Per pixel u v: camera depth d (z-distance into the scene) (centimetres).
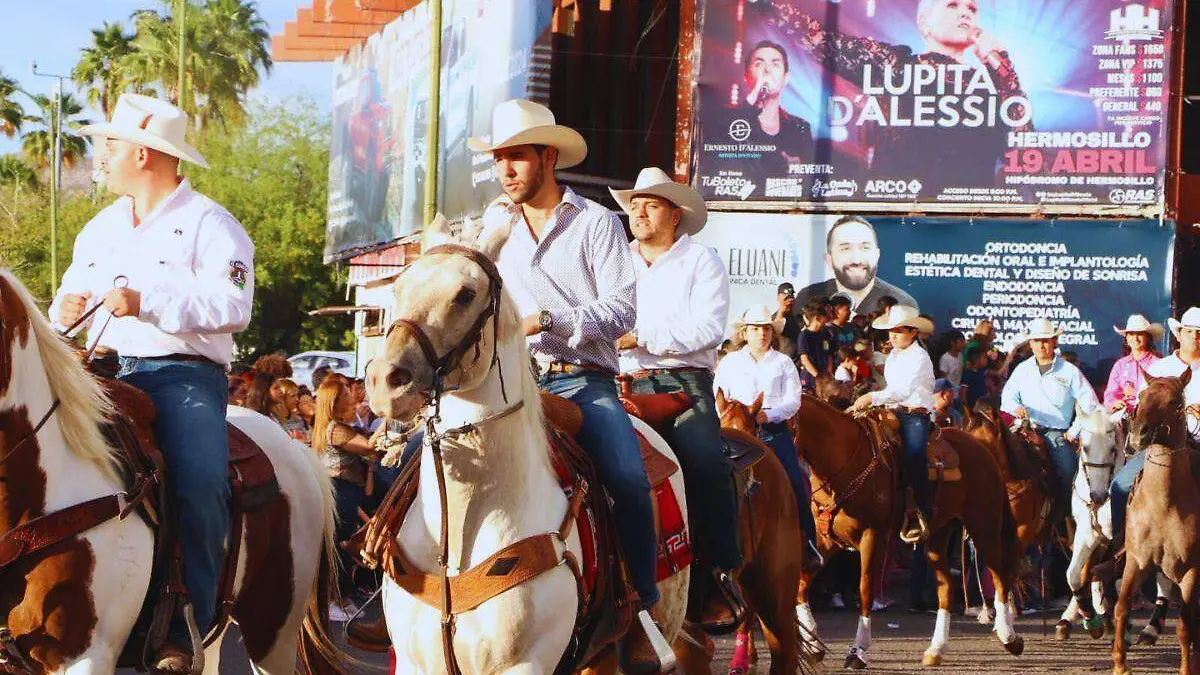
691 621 639
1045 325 1377
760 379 948
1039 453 1343
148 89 4825
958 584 1466
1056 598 1556
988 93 1773
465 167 2120
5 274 479
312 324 4491
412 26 2492
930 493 1083
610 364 548
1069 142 1759
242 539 574
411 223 2411
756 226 1786
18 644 480
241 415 620
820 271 1777
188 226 551
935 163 1781
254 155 4722
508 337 459
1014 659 1112
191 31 4762
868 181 1789
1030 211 1766
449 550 462
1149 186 1747
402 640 479
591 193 2081
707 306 649
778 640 726
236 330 546
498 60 2003
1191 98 1955
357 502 988
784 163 1800
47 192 5562
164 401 539
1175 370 1196
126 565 497
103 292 556
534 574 461
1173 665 1112
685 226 677
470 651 460
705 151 1809
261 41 4947
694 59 1812
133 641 523
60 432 490
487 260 442
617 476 516
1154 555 1021
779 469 722
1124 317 1736
